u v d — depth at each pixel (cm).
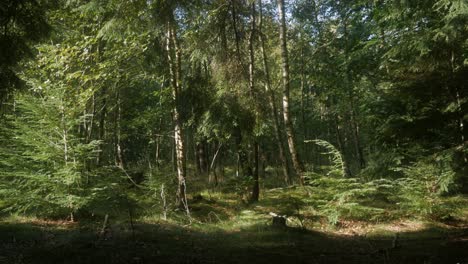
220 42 1176
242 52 1306
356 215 1180
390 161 1209
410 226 1096
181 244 880
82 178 1190
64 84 1254
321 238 973
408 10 1019
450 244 856
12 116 1204
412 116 1120
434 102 1137
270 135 2267
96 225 1089
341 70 1920
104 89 1536
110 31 1080
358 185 1173
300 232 1028
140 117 2089
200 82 1430
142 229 1026
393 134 1153
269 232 1013
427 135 1141
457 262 704
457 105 1066
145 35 1134
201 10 1061
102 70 1253
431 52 1056
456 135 1083
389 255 780
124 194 1207
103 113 1720
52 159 1188
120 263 705
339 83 2064
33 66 1253
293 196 1207
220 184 1847
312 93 3092
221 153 2309
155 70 1543
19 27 620
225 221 1211
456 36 938
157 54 1445
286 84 1516
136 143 2931
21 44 608
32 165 1202
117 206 1170
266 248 859
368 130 1305
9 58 599
